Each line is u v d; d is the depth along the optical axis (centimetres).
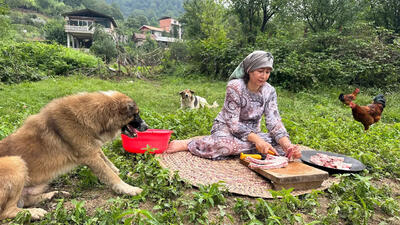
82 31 5088
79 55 2120
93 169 290
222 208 244
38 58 1836
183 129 526
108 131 296
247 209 252
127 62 2080
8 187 230
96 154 290
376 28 1652
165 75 2227
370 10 1852
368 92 1255
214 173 333
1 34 2158
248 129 379
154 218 211
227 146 373
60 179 332
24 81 1393
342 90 1279
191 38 2991
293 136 529
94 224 221
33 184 266
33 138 262
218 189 272
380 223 237
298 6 1864
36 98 944
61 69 1838
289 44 1634
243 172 339
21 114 638
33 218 242
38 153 261
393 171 369
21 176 239
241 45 1922
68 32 5081
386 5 1783
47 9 8831
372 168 368
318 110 894
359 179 307
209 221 236
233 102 378
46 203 277
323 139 523
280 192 260
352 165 352
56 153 270
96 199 283
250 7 1964
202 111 705
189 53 2453
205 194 253
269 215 238
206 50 2019
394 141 499
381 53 1373
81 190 305
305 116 779
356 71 1289
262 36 1820
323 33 1575
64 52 2044
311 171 307
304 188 299
